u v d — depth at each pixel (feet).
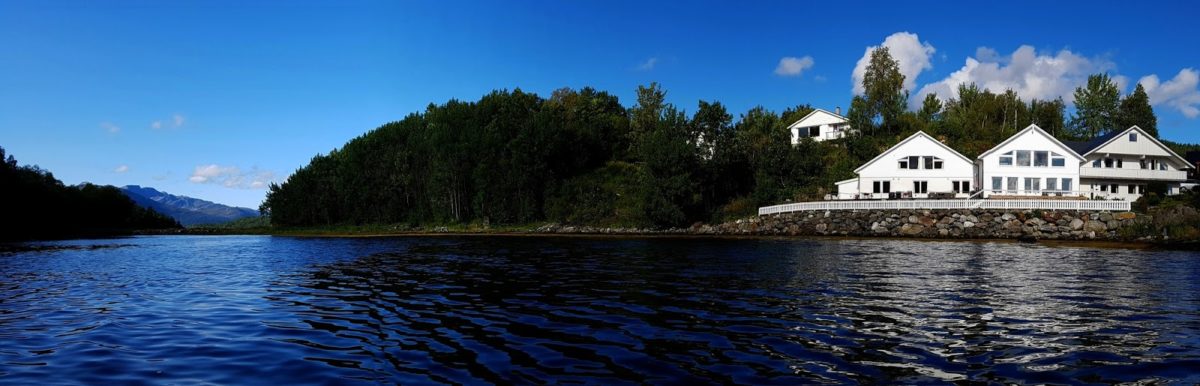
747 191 280.72
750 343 43.52
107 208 412.77
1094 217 184.96
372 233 290.56
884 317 53.52
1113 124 363.97
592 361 38.68
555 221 290.56
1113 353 40.81
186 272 99.50
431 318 54.03
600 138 359.66
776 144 277.03
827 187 258.78
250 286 79.00
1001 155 230.68
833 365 37.73
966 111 359.25
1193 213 173.06
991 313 55.52
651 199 250.78
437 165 320.09
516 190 308.19
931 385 33.68
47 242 222.89
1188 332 47.44
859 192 245.24
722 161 279.28
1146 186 256.32
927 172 240.12
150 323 52.80
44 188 358.64
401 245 172.55
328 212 371.35
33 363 39.24
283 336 46.88
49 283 84.69
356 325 51.11
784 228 222.48
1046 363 38.32
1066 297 65.31
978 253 128.16
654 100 348.59
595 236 223.51
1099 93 365.61
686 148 252.21
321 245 182.19
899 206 204.85
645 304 61.05
